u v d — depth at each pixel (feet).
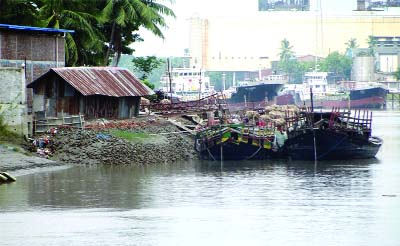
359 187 300.81
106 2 512.22
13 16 455.22
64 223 230.68
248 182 312.09
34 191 282.56
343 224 230.27
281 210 251.19
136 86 441.68
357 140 400.67
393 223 231.71
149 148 373.20
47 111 407.03
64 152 354.33
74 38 485.97
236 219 237.04
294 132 397.80
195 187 297.53
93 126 387.14
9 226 226.79
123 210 250.78
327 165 376.68
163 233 219.00
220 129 386.11
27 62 416.46
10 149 343.05
